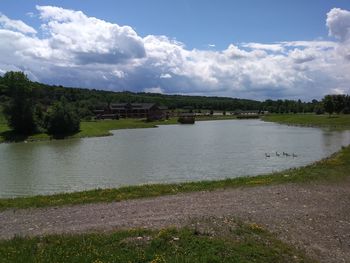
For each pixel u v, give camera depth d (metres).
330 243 15.62
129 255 12.99
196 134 99.12
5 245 14.52
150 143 75.62
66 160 51.56
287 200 22.00
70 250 13.65
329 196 23.16
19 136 92.25
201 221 17.16
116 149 65.06
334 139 77.12
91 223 17.73
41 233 16.42
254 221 17.75
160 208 20.23
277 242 15.11
